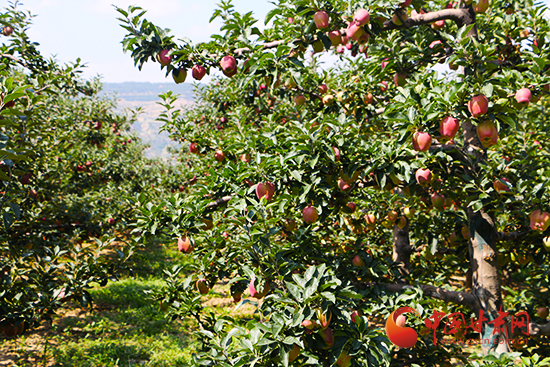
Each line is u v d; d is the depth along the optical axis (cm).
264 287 275
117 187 1266
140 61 331
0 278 519
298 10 322
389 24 327
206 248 337
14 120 410
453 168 353
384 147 309
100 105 1276
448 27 399
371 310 317
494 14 445
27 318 507
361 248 376
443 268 541
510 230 418
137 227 335
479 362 302
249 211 290
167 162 1956
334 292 246
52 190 769
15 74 722
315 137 304
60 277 518
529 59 371
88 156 1212
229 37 343
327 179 315
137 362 631
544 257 407
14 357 595
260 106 522
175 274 400
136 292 976
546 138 578
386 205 511
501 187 320
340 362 246
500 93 288
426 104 284
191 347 688
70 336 706
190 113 977
